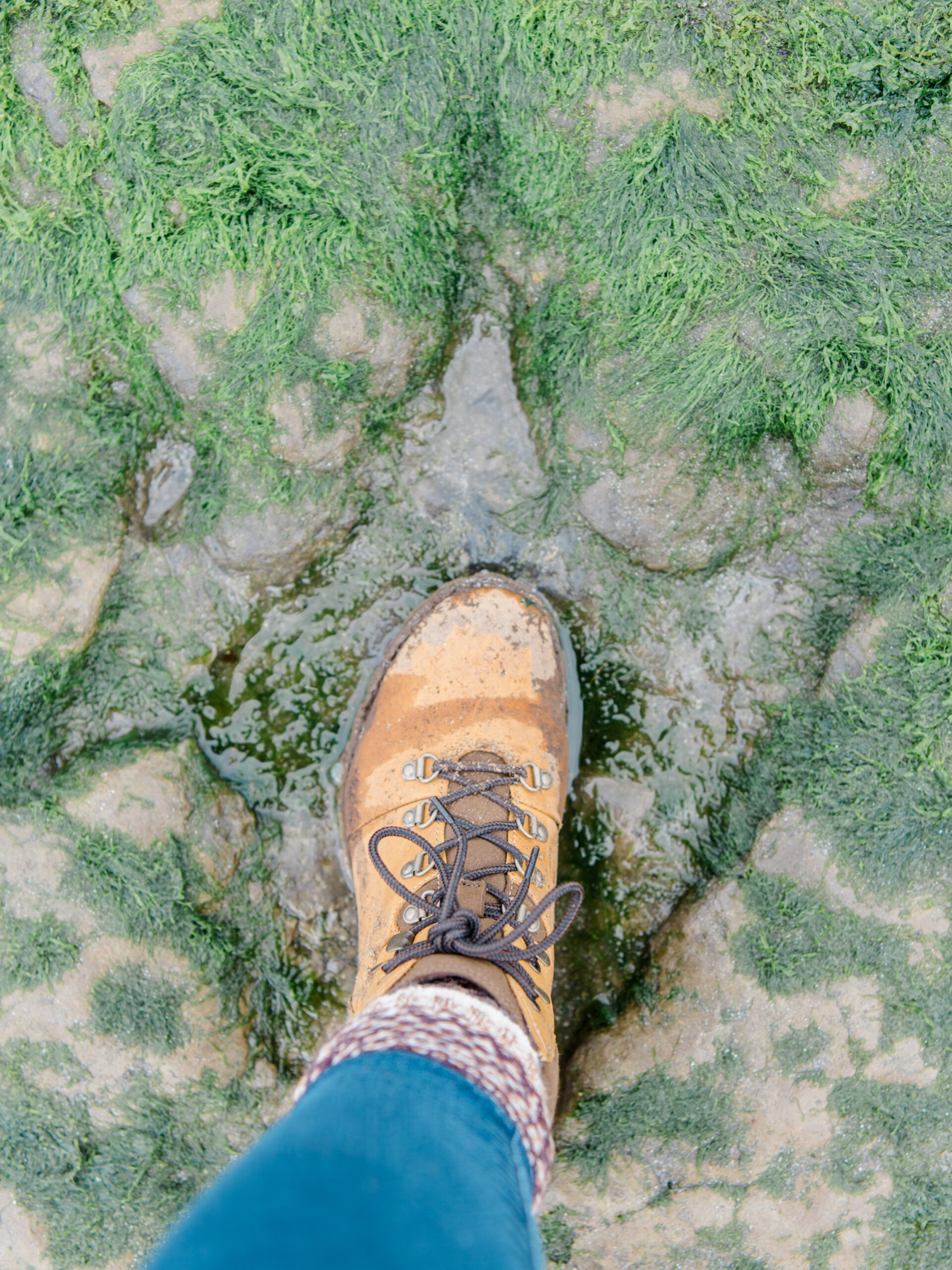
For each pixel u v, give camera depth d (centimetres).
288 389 183
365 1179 80
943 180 180
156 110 175
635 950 195
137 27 176
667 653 198
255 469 189
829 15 177
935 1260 177
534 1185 104
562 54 180
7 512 184
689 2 178
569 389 189
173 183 176
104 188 179
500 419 196
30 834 183
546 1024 137
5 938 181
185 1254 72
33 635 186
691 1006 183
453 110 184
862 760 185
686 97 180
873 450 184
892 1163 177
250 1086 185
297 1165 81
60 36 176
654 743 198
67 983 181
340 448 191
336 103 180
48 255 181
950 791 181
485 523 198
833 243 180
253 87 177
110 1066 181
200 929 185
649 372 184
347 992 194
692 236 179
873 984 179
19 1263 184
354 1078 95
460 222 191
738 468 189
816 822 184
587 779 198
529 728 183
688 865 195
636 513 193
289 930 195
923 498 186
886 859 181
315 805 199
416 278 186
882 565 190
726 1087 179
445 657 188
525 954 130
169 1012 182
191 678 197
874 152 181
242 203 177
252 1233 72
